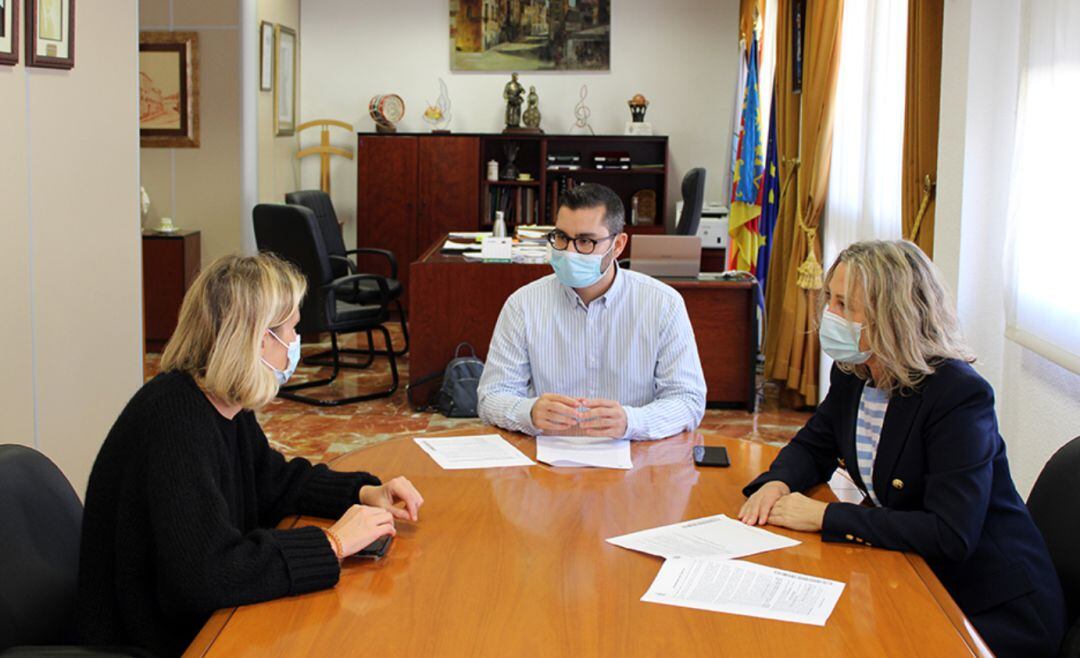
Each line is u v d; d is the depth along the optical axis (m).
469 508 2.26
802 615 1.74
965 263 3.95
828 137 5.90
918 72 4.31
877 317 2.16
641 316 3.05
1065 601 2.16
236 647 1.62
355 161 9.54
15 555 1.87
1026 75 3.43
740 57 8.79
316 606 1.77
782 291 6.68
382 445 2.74
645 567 1.94
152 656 1.78
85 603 1.93
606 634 1.66
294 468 2.30
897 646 1.63
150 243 7.81
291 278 1.97
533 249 6.49
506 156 9.19
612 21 9.30
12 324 3.41
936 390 2.16
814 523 2.14
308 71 9.45
